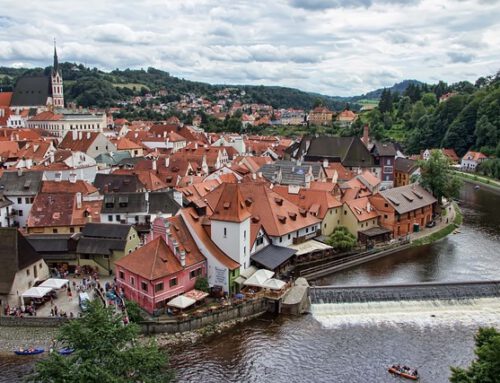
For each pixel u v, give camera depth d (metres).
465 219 160.00
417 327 84.69
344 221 127.88
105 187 133.88
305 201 126.31
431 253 123.94
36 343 76.94
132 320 79.94
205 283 90.69
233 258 93.81
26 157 185.50
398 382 68.88
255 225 103.62
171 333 80.94
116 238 100.25
